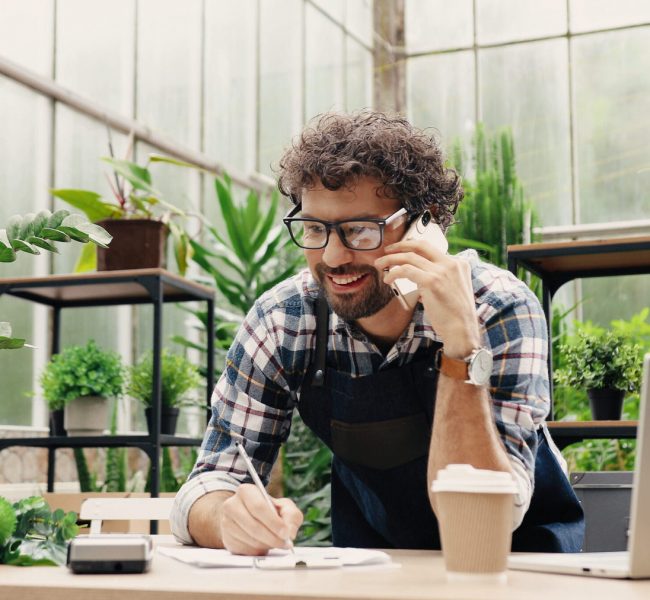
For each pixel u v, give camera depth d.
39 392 4.17
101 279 3.08
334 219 1.51
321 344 1.66
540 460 1.65
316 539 4.05
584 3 6.92
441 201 1.71
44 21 4.36
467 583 0.94
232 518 1.23
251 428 1.67
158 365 3.05
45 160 4.33
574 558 1.14
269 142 6.14
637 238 2.56
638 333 4.00
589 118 6.82
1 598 0.95
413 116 7.28
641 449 0.97
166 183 5.20
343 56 7.01
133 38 4.96
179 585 0.91
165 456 3.90
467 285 1.39
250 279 4.27
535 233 4.93
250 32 5.99
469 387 1.32
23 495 3.95
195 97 5.47
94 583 0.94
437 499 0.98
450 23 7.26
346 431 1.67
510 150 5.00
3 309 4.04
